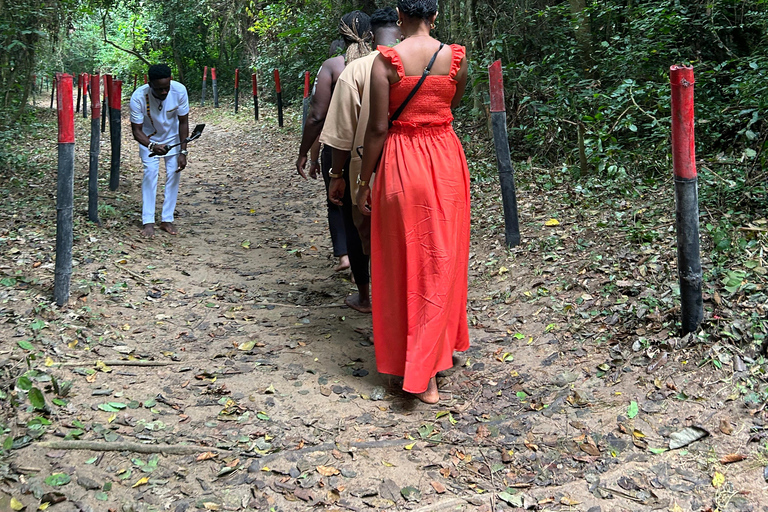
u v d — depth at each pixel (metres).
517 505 2.54
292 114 15.93
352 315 4.55
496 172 7.38
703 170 4.94
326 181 4.63
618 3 7.98
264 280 5.30
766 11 6.11
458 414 3.21
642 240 4.47
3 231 5.41
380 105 3.08
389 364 3.38
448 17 10.21
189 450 2.88
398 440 3.00
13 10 9.09
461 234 3.33
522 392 3.31
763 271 3.55
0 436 2.82
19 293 4.23
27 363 3.35
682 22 6.72
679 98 3.03
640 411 2.95
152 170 6.22
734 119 5.50
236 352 3.91
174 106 6.21
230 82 24.12
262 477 2.73
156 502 2.56
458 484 2.70
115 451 2.84
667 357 3.21
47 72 15.84
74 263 4.91
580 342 3.63
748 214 4.40
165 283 5.00
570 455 2.79
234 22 21.64
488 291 4.59
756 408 2.79
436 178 3.18
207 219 7.33
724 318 3.25
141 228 6.46
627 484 2.58
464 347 3.56
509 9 8.70
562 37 8.18
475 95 8.83
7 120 9.29
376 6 12.61
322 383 3.55
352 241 4.34
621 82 6.73
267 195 8.61
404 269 3.25
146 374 3.56
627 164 6.11
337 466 2.81
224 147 12.84
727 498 2.44
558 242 4.98
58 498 2.50
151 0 24.66
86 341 3.82
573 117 6.86
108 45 28.70
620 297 3.87
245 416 3.19
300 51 13.97
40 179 7.73
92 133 5.98
